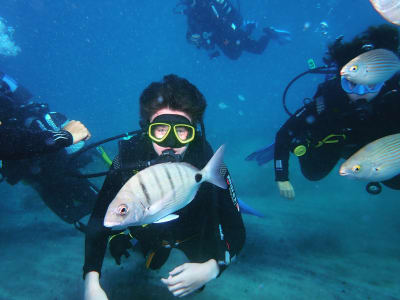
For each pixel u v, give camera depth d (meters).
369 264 3.50
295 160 9.58
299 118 3.38
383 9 0.80
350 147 3.43
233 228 1.90
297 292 2.87
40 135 2.16
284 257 3.64
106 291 2.92
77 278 3.23
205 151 2.01
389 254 3.80
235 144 12.92
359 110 2.93
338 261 3.58
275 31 11.09
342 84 2.89
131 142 2.01
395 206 6.03
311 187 7.50
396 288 2.95
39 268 3.47
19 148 2.05
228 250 1.76
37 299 2.88
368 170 1.93
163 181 1.26
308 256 3.70
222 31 9.90
